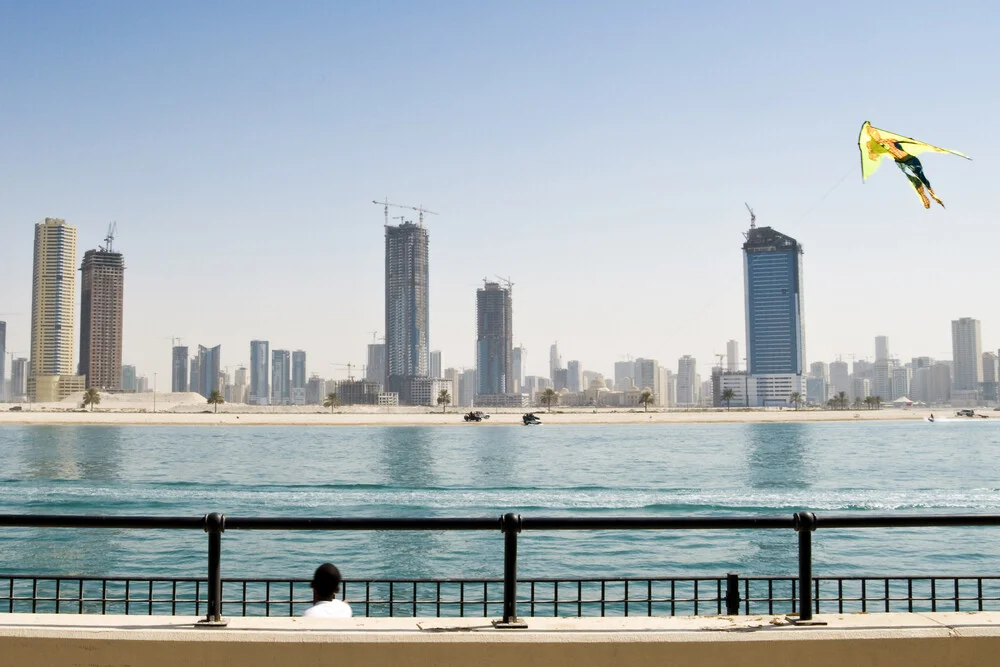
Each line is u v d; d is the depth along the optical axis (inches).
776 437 5615.2
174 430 7367.1
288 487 1985.7
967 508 1578.5
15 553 1054.4
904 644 199.9
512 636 195.9
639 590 848.9
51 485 2050.9
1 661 195.5
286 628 201.2
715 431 7022.6
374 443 4827.8
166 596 817.5
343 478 2326.5
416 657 193.8
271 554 1054.4
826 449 3969.0
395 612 725.3
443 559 1026.7
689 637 197.0
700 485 2075.5
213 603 209.0
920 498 1727.4
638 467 2780.5
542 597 817.5
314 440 5275.6
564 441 5054.1
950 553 1052.5
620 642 196.2
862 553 1054.4
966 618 211.5
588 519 213.6
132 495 1793.8
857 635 199.3
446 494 1819.6
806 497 1742.1
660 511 1534.2
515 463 3011.8
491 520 212.8
